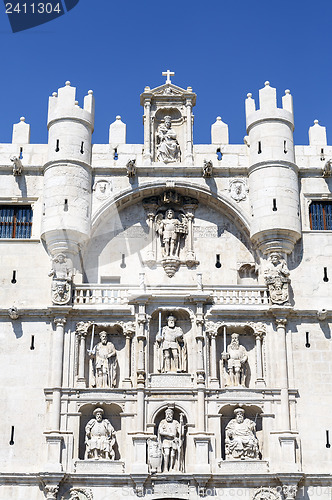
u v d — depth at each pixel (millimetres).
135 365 42125
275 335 42938
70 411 41188
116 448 41312
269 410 41531
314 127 47906
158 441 40875
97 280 45344
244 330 43625
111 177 46312
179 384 41906
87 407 41781
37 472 40000
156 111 48031
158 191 46625
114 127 47500
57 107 46656
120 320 43156
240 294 44031
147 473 39625
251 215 45500
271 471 40281
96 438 40906
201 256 46062
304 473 40000
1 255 44656
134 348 42500
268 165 45406
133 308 43156
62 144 45750
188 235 46344
